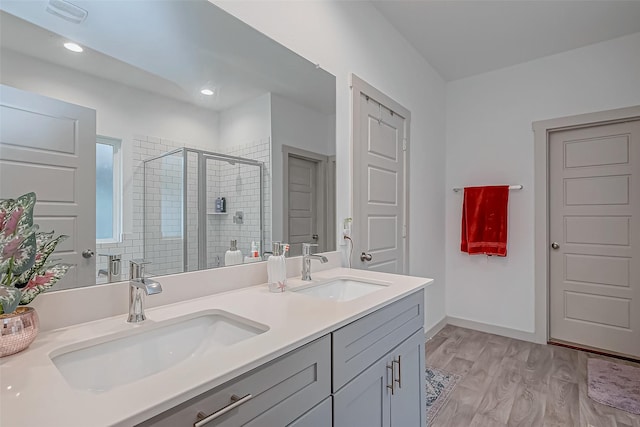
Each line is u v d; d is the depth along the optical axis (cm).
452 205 342
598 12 230
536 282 294
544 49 281
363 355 108
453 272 340
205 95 132
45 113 90
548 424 176
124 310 101
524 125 303
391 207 243
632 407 190
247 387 70
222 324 104
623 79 261
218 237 135
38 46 90
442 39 267
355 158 204
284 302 115
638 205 261
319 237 183
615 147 270
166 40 120
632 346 262
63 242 92
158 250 115
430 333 304
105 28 104
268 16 154
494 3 222
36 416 50
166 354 94
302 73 172
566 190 291
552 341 294
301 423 83
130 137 109
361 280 162
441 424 176
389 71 244
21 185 85
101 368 82
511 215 308
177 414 58
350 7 205
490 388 212
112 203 104
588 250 281
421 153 294
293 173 169
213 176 134
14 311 74
